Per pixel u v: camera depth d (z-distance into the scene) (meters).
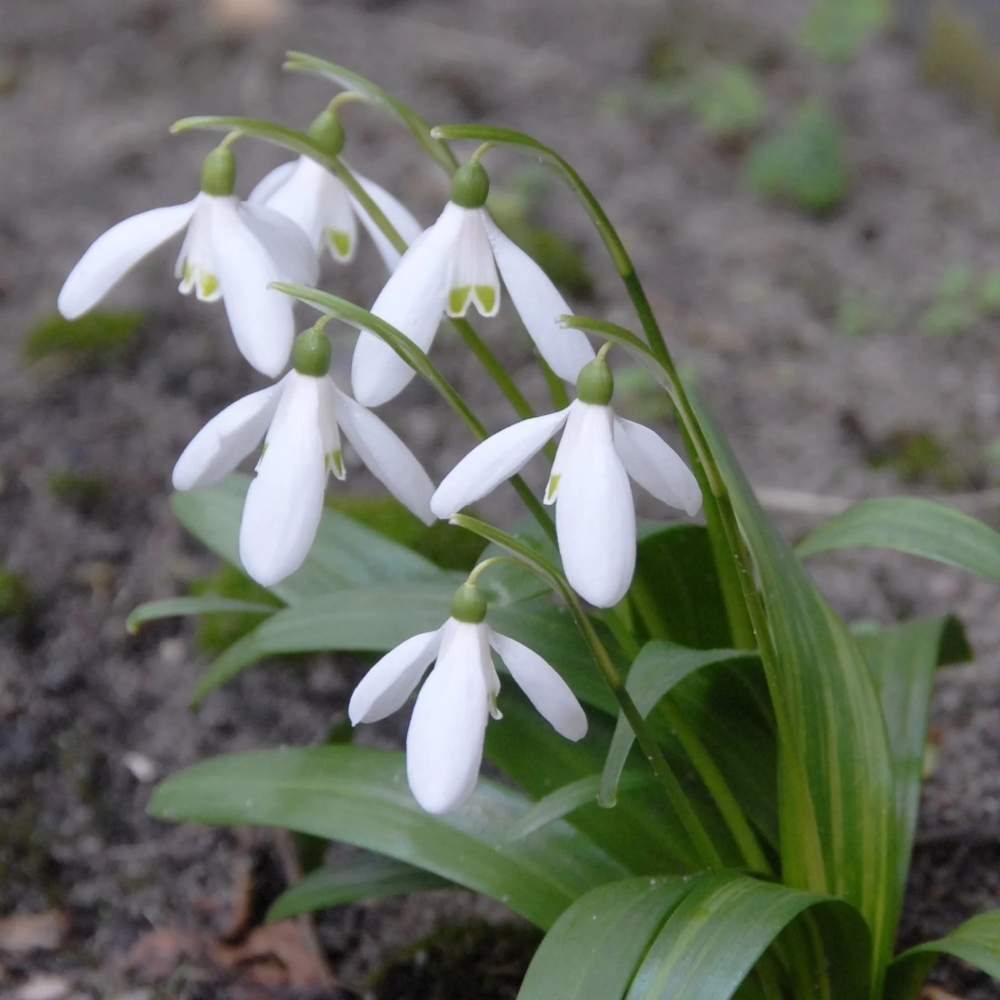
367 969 0.48
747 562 0.41
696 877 0.38
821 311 0.88
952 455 0.72
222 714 0.57
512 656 0.35
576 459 0.35
